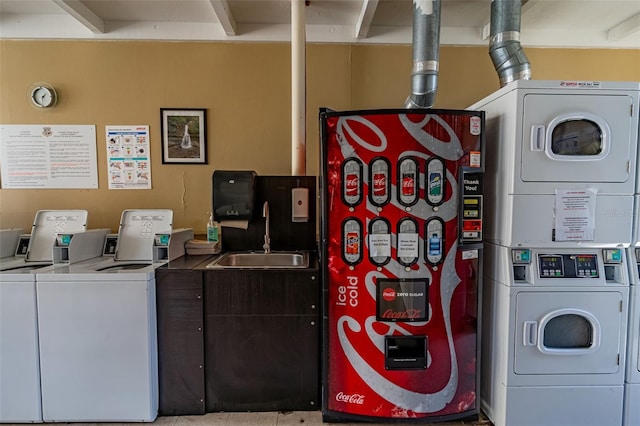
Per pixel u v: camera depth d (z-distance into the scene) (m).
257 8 2.31
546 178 1.65
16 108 2.52
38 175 2.55
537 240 1.67
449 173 1.67
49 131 2.54
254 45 2.56
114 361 1.77
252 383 1.87
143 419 1.79
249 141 2.60
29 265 2.17
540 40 2.61
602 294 1.67
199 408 1.87
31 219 2.57
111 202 2.59
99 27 2.42
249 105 2.58
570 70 2.66
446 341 1.72
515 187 1.65
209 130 2.59
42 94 2.50
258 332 1.86
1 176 2.55
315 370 1.88
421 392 1.72
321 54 2.59
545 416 1.70
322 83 2.60
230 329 1.85
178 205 2.60
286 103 2.59
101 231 2.38
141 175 2.58
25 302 1.74
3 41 2.49
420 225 1.68
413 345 1.76
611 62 2.67
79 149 2.56
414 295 1.69
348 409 1.75
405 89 2.62
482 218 1.72
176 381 1.86
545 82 1.62
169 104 2.56
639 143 1.66
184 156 2.58
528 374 1.69
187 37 2.50
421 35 1.92
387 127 1.66
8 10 2.40
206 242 2.31
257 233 2.41
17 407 1.78
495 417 1.78
